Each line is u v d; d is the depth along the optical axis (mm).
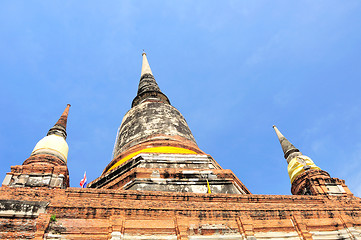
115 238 9719
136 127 20359
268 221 11594
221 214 11344
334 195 13875
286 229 11570
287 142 19609
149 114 21391
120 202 10914
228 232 10914
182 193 11969
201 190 14125
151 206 10984
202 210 11289
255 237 10883
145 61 33750
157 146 17344
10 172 11633
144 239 10102
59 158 14172
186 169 14773
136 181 13805
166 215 10859
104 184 15617
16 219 9469
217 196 12234
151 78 29891
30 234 9211
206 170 14930
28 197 10359
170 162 15750
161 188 13820
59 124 16453
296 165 17078
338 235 11828
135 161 15695
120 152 19141
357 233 11820
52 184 11508
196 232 10672
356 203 13453
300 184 15711
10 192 10336
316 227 11891
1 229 9148
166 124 20234
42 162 13227
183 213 11047
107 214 10391
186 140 19281
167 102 25438
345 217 12367
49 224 9656
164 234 10391
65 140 15961
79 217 10102
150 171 14328
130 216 10555
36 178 11609
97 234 9852
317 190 14148
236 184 15094
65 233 9633
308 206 12586
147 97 25078
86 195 11109
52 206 10117
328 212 12484
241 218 11305
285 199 13000
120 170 15742
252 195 12672
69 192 10977
